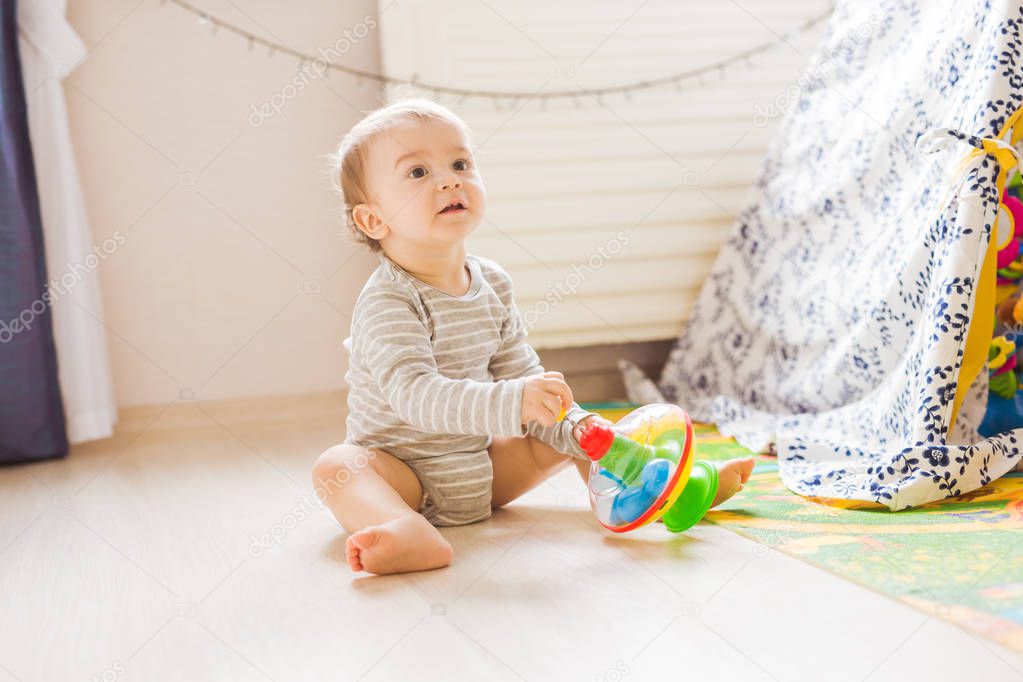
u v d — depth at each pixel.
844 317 1.62
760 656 0.72
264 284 2.14
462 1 1.94
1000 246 1.29
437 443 1.17
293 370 2.17
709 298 2.03
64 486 1.57
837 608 0.81
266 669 0.77
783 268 1.84
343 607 0.90
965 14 1.35
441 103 1.94
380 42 2.00
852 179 1.65
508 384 1.06
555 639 0.78
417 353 1.14
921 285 1.37
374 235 1.23
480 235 1.97
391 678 0.73
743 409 1.79
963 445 1.19
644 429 1.11
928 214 1.35
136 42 2.03
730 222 2.07
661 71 2.02
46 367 1.80
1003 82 1.22
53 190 1.85
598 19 1.99
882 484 1.14
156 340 2.10
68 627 0.90
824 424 1.55
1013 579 0.82
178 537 1.22
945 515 1.08
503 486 1.25
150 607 0.95
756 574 0.92
